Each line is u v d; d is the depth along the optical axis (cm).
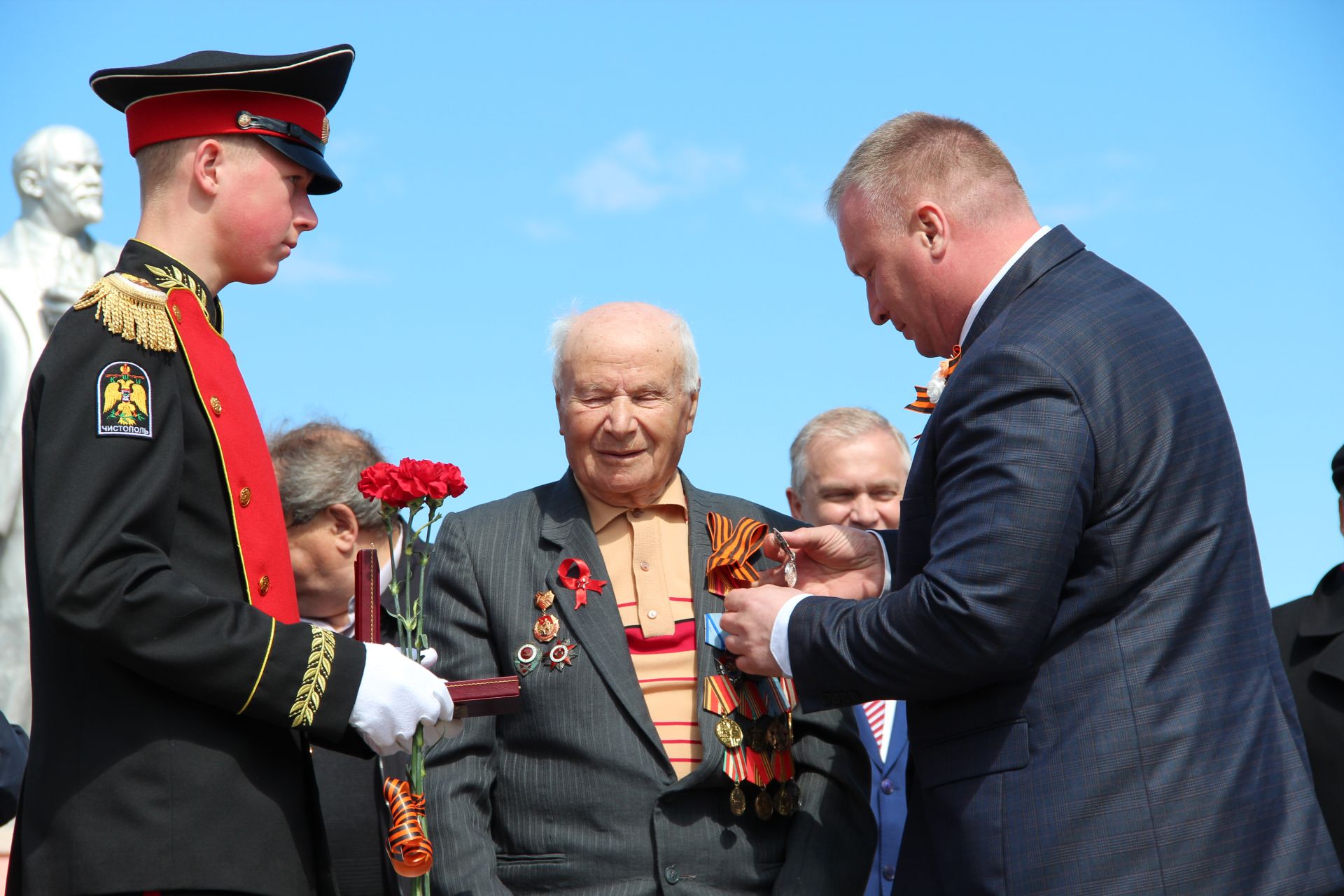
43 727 730
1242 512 805
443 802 879
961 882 771
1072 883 738
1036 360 769
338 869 914
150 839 702
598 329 938
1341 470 1131
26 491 740
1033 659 770
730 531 930
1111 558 763
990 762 771
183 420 744
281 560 782
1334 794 1025
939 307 862
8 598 1684
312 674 729
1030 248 841
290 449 1030
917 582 771
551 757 896
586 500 963
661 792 877
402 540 853
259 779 735
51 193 1812
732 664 904
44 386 721
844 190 891
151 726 716
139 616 696
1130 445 768
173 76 784
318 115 827
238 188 792
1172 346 806
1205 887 732
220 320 801
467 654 923
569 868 872
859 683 791
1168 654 760
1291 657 1070
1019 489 749
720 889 873
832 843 895
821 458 1351
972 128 882
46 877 703
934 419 808
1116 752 746
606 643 905
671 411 937
